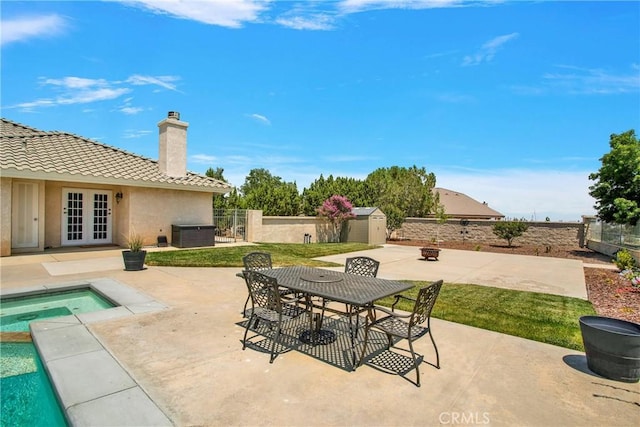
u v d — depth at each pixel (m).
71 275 7.73
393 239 23.27
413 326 3.63
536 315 5.66
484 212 34.38
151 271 8.46
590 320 3.83
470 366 3.65
